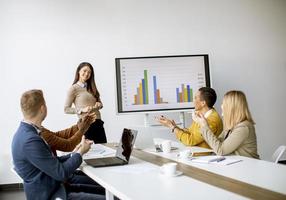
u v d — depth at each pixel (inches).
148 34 200.1
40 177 76.4
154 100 185.5
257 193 56.6
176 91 187.2
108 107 195.5
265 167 77.8
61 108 189.9
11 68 184.4
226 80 209.5
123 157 93.4
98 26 194.4
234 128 99.0
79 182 106.7
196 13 206.2
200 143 118.3
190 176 71.0
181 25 204.1
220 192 58.1
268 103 214.7
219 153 95.6
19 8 185.8
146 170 79.0
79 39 192.2
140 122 199.3
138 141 114.8
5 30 183.9
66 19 190.9
